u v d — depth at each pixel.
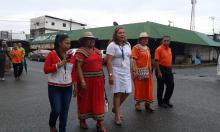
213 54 46.84
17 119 7.32
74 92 5.95
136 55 7.93
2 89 12.15
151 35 31.38
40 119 7.32
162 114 7.82
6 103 9.27
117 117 6.85
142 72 7.93
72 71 5.69
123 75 6.84
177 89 12.65
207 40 42.59
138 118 7.39
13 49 16.08
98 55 6.23
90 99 6.23
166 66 8.45
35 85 13.48
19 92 11.40
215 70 27.25
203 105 9.12
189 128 6.61
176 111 8.20
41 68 24.31
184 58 38.31
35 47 49.41
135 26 34.00
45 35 49.97
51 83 5.52
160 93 8.71
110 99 10.02
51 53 5.47
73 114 7.79
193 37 39.28
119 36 6.82
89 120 7.15
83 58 6.07
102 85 6.24
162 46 8.46
